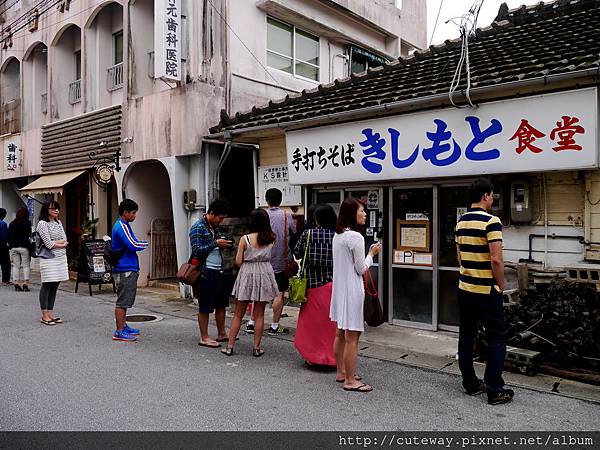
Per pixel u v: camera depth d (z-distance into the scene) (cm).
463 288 464
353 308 483
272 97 1124
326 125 753
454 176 648
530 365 515
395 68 905
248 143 935
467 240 458
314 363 550
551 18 838
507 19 885
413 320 736
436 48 897
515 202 612
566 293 525
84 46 1288
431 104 642
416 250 730
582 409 442
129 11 1113
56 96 1420
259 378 527
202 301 646
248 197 1088
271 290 598
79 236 1452
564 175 588
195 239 637
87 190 1384
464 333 473
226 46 1020
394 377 530
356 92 820
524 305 558
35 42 1496
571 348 514
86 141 1252
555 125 536
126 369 552
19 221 1109
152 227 1183
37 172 1478
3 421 414
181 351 627
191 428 403
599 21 728
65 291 1112
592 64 514
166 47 943
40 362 576
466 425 411
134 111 1091
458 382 515
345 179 739
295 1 1161
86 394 475
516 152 568
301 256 561
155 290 1121
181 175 1002
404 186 738
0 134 1722
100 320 810
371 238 778
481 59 729
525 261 615
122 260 676
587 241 566
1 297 1027
